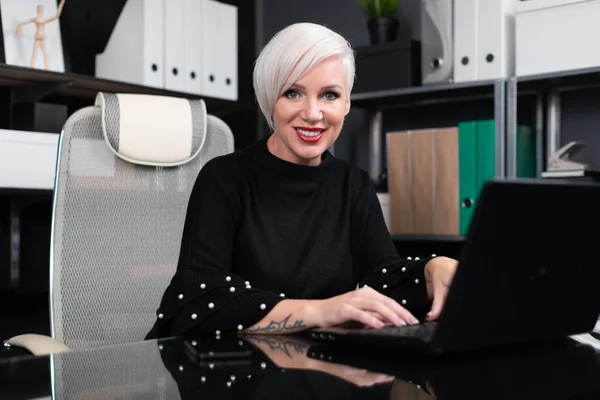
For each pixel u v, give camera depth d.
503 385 0.66
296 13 4.00
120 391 0.66
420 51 3.29
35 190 2.91
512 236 0.73
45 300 3.31
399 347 0.78
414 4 3.56
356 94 3.30
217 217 1.21
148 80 3.24
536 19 2.80
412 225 3.15
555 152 2.99
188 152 1.64
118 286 1.52
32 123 3.13
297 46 1.14
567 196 0.76
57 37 3.16
